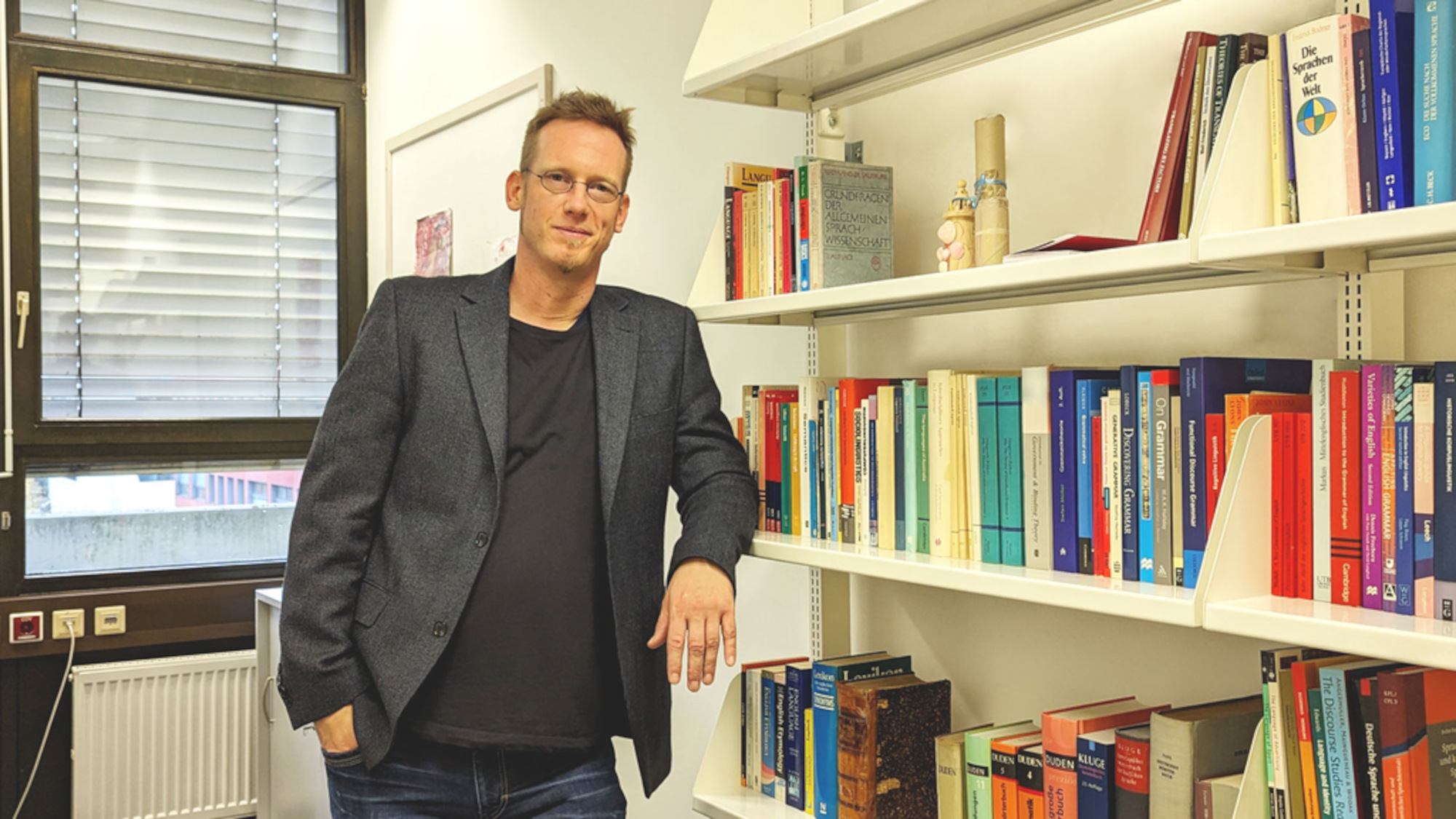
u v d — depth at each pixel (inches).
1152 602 45.1
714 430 71.5
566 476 66.4
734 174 75.4
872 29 60.9
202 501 153.1
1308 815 43.3
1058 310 67.3
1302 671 43.6
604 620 66.8
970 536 58.7
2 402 138.8
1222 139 44.6
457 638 63.8
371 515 65.7
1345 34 41.9
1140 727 54.1
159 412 150.8
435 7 140.6
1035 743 59.1
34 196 142.6
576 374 67.9
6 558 140.2
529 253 66.6
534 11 118.6
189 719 142.6
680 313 72.7
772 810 69.7
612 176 65.6
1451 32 38.5
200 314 153.5
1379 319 50.4
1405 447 40.6
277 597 125.6
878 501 64.3
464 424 64.9
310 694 63.2
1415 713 40.3
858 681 67.1
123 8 148.6
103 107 147.8
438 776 64.2
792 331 88.2
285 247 159.2
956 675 74.1
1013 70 69.2
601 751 68.9
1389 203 40.4
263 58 156.8
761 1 77.7
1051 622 67.5
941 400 59.9
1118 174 62.7
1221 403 47.0
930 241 75.4
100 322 147.3
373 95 159.2
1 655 136.1
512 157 120.8
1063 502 53.7
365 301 161.9
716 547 64.9
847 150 74.2
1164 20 60.3
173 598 144.9
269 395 158.2
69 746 140.9
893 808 64.7
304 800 122.3
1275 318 56.1
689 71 74.3
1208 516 46.8
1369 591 41.7
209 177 154.1
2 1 138.3
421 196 143.2
